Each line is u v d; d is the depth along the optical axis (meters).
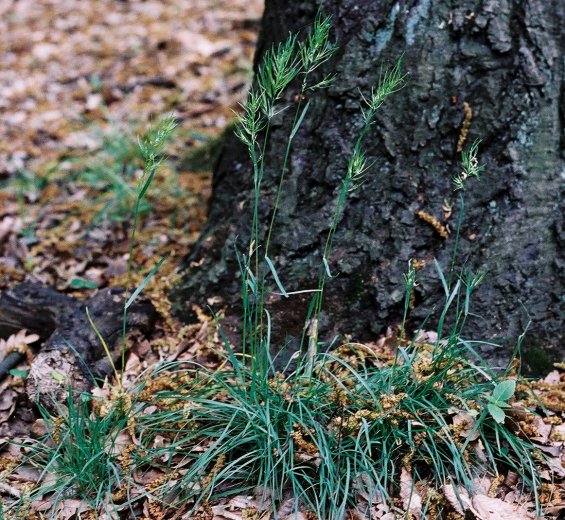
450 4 2.82
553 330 2.87
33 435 2.78
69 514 2.43
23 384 2.99
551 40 2.80
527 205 2.83
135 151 4.73
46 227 4.25
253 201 3.08
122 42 6.28
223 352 2.97
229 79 5.56
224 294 3.10
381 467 2.43
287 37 3.08
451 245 2.86
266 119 3.10
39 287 3.30
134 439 2.60
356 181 2.92
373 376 2.64
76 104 5.50
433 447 2.47
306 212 2.98
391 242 2.89
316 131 2.98
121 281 3.61
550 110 2.81
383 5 2.86
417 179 2.88
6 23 6.88
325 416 2.52
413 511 2.34
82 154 4.90
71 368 2.87
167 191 4.36
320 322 2.92
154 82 5.61
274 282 2.98
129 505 2.42
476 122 2.84
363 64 2.88
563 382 2.78
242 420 2.55
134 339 3.09
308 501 2.32
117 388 2.81
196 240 3.81
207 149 4.66
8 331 3.21
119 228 4.11
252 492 2.45
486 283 2.84
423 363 2.55
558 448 2.51
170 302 3.24
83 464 2.50
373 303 2.90
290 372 2.86
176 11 6.74
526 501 2.38
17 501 2.47
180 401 2.70
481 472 2.46
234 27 6.32
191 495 2.40
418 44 2.84
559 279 2.85
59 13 7.01
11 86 5.80
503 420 2.40
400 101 2.87
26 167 4.83
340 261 2.93
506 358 2.83
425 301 2.87
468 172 2.40
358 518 2.34
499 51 2.81
